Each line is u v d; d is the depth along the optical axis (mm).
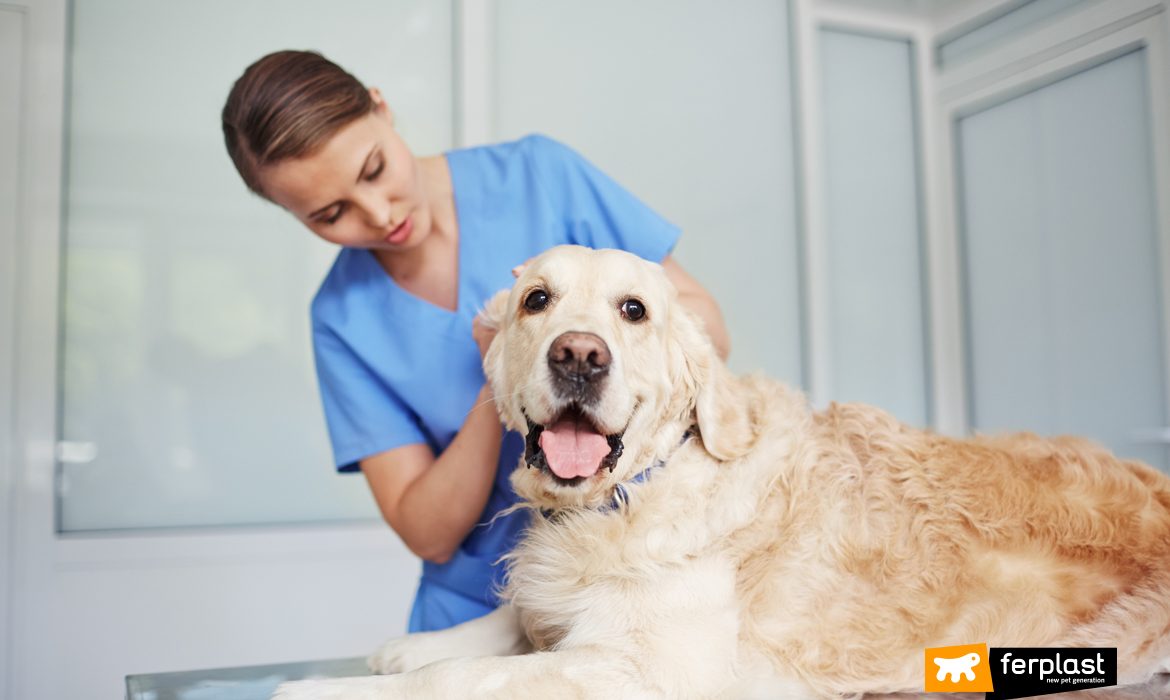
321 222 1481
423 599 1771
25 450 3111
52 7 3143
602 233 1814
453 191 1770
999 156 4023
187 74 3314
